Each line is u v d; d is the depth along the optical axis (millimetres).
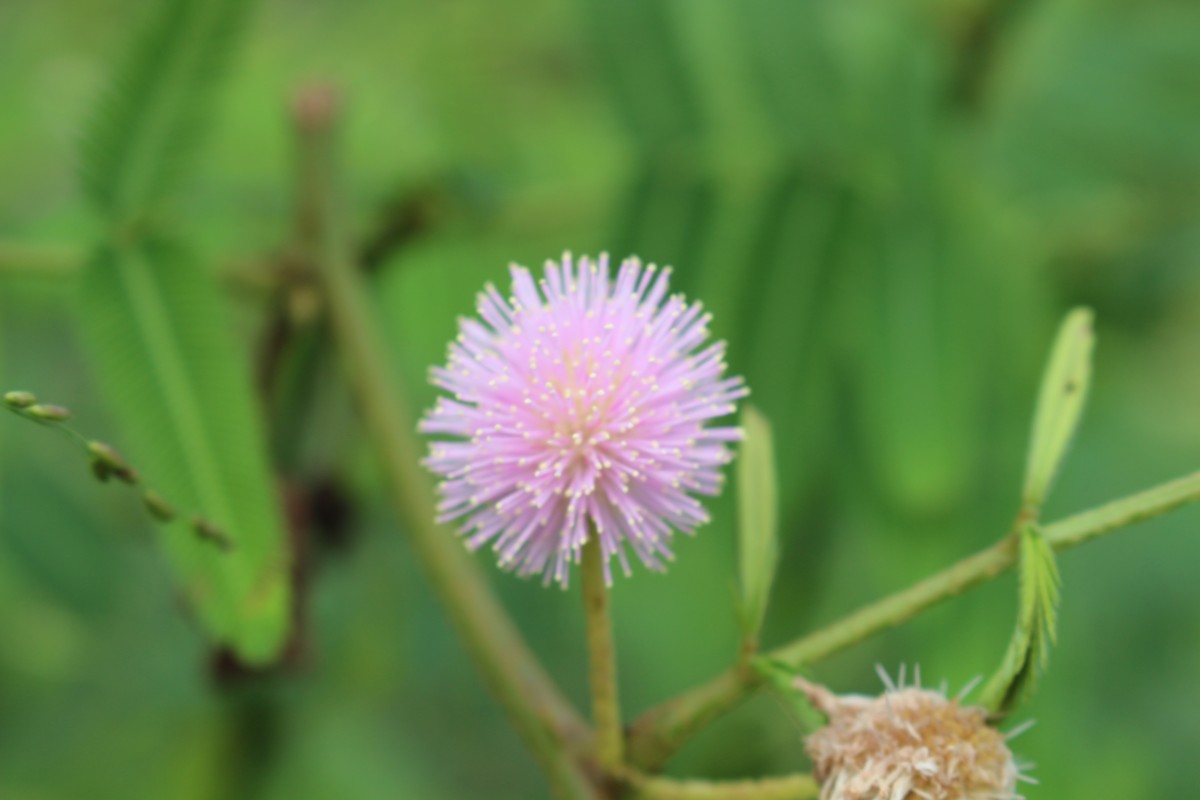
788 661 252
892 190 314
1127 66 343
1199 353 364
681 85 317
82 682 360
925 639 307
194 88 285
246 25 286
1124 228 349
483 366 248
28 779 351
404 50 342
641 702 360
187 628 363
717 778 342
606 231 314
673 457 245
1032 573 244
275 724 339
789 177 314
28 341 360
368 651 367
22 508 325
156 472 275
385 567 363
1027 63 343
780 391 309
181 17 284
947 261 314
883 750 241
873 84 317
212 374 279
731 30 318
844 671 364
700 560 305
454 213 327
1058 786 316
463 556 278
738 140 316
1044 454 250
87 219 293
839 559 339
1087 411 356
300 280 302
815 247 312
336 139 304
